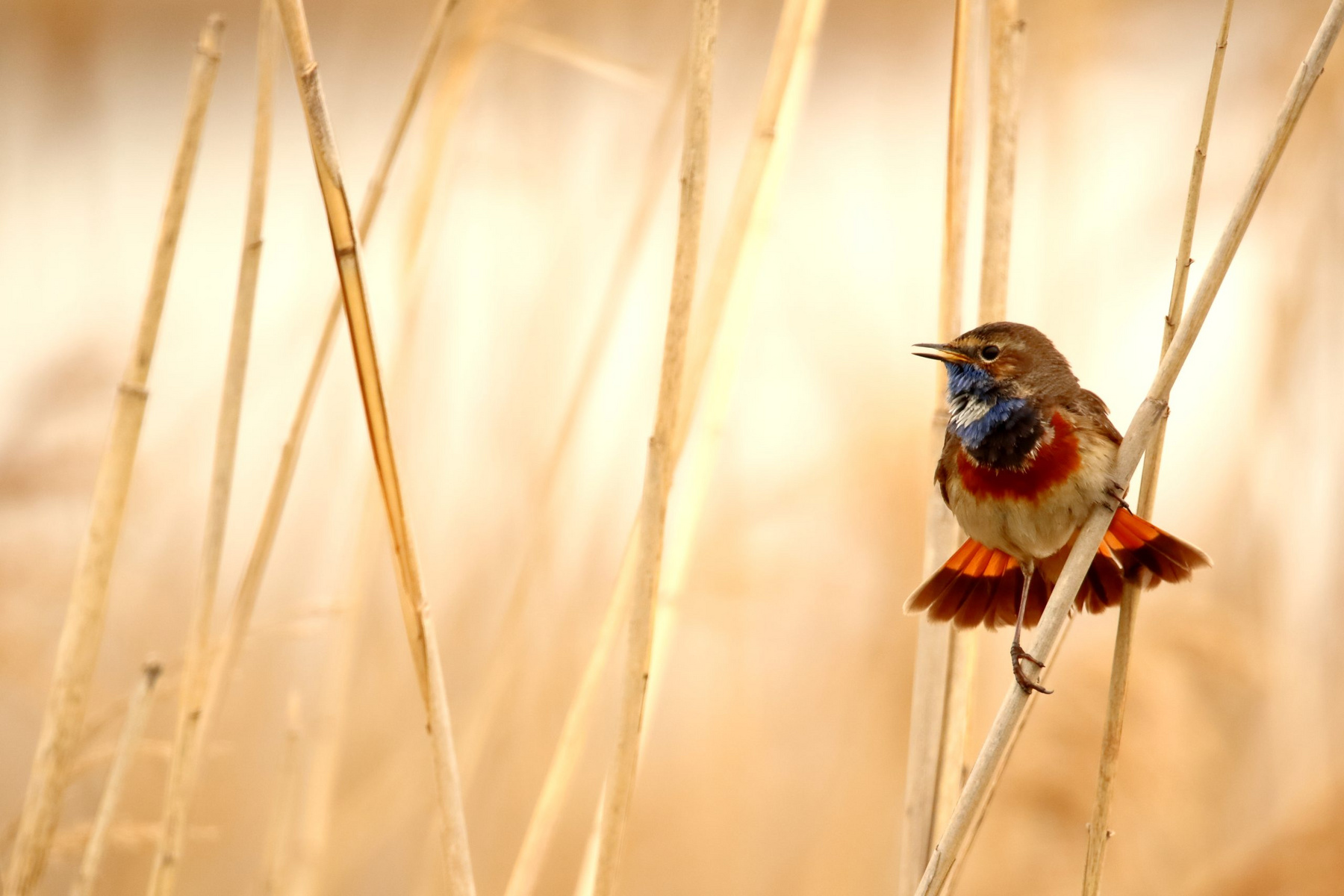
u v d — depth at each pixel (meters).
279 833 7.87
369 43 14.70
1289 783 10.02
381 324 11.72
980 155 13.48
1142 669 9.41
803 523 11.84
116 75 22.83
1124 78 15.22
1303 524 10.88
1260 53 12.01
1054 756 9.31
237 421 7.09
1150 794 9.19
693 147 6.18
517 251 11.93
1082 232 11.07
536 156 11.70
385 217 13.27
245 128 22.89
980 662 11.54
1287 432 10.95
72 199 14.75
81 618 6.76
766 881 11.02
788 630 11.82
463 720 10.43
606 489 11.19
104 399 10.05
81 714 6.78
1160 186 12.52
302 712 10.92
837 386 12.20
